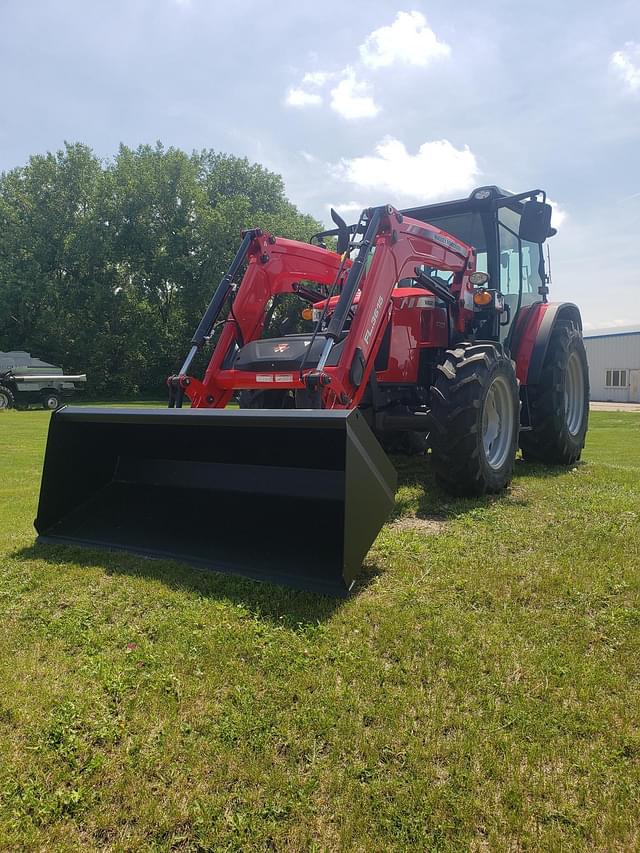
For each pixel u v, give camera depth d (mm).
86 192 33156
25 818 1600
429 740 1839
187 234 31609
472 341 4953
